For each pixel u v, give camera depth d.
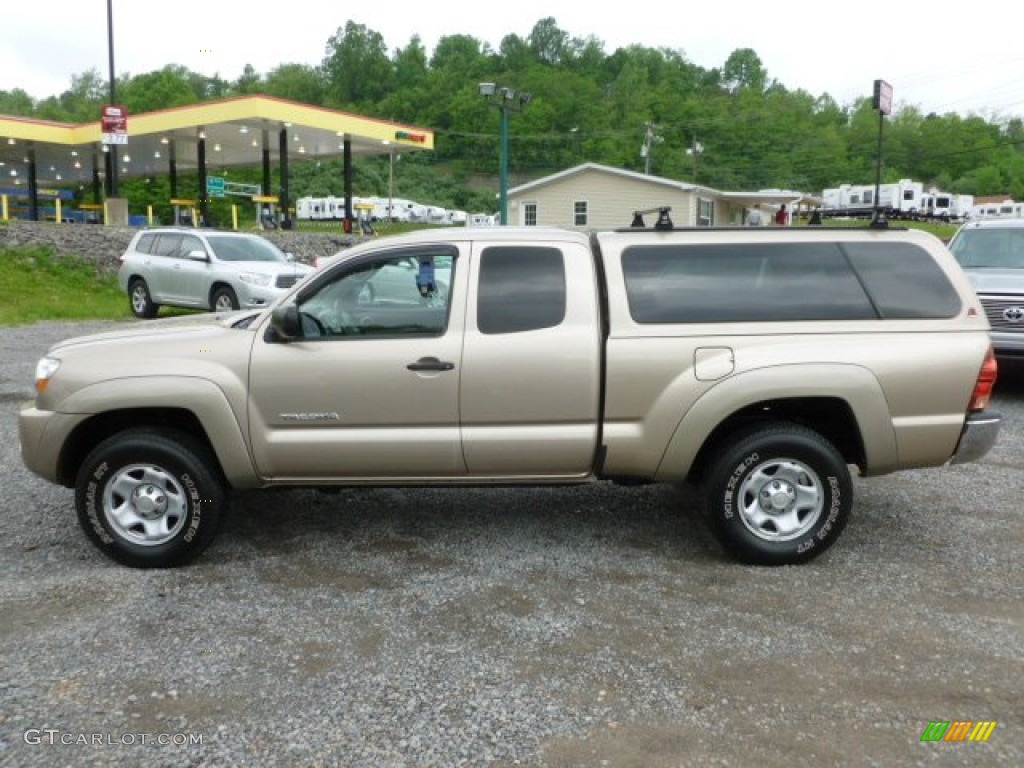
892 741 3.02
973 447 4.49
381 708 3.22
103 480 4.50
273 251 15.83
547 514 5.46
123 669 3.50
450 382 4.46
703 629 3.85
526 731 3.07
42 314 16.09
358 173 97.88
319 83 124.56
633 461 4.52
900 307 4.51
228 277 14.44
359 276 4.60
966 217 55.84
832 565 4.61
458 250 4.60
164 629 3.86
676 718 3.15
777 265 4.59
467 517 5.41
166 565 4.56
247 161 45.09
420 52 125.50
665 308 4.51
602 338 4.52
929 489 6.01
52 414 4.51
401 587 4.32
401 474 4.58
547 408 4.48
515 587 4.32
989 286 9.09
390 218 57.53
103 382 4.48
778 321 4.49
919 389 4.41
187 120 30.84
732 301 4.53
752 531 4.53
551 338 4.46
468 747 2.98
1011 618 3.98
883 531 5.15
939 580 4.41
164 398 4.44
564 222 36.78
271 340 4.53
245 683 3.39
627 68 115.12
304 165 96.56
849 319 4.49
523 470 4.59
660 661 3.57
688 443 4.45
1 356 11.38
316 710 3.21
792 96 110.81
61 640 3.75
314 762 2.90
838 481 4.45
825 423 4.80
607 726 3.10
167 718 3.15
